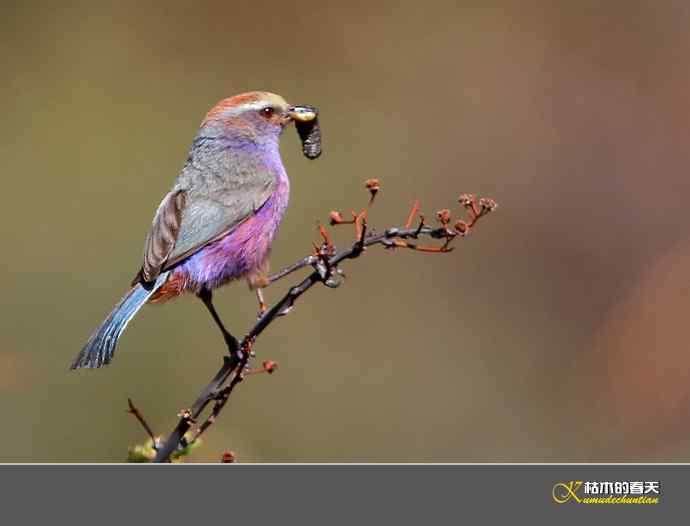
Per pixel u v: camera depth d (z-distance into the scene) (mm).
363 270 14984
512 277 15945
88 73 17078
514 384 14320
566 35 17797
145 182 16281
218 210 8617
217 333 13508
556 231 16531
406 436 13523
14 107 16672
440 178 16766
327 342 14148
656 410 13805
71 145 16438
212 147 9094
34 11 17234
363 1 17828
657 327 15039
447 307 15125
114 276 14906
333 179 16281
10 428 12352
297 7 17719
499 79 17406
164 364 13180
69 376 12969
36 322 13992
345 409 13617
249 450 11367
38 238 15188
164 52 17406
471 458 13055
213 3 17641
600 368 14594
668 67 17500
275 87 17312
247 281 8789
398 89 17391
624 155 17000
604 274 16203
